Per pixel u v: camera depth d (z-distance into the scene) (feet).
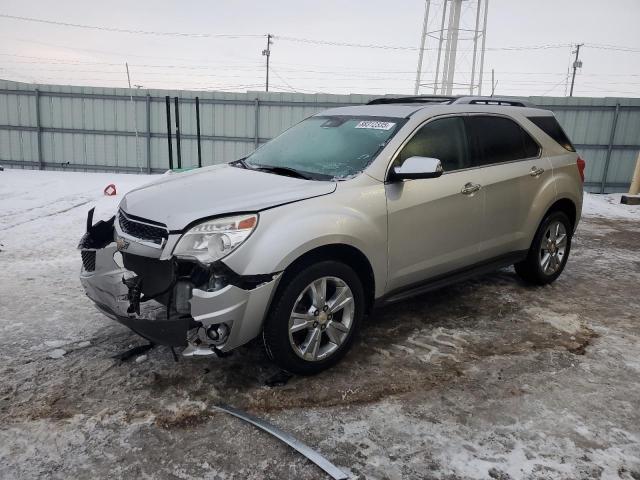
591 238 26.25
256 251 9.50
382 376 10.99
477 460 8.39
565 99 50.57
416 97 15.48
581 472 8.15
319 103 54.44
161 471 7.99
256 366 11.24
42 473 7.88
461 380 10.91
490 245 14.23
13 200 32.86
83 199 34.14
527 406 9.98
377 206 11.30
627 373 11.43
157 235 9.96
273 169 12.39
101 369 10.98
